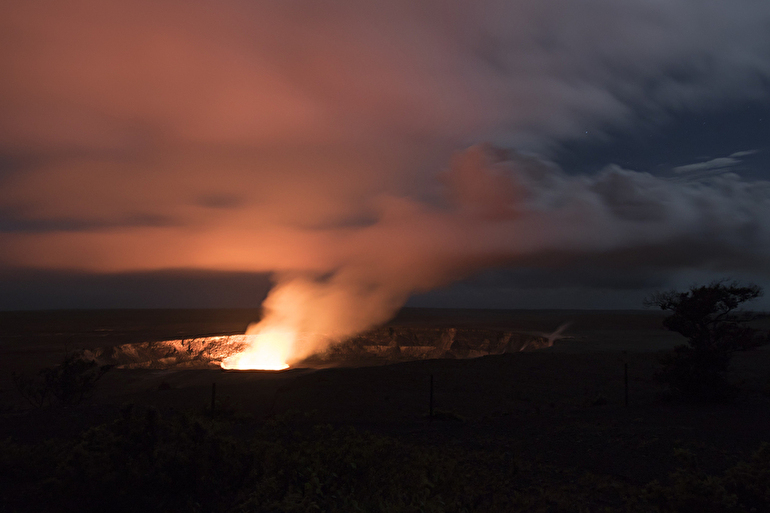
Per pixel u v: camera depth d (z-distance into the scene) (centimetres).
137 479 621
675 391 2247
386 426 1759
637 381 2908
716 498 678
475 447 1430
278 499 666
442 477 924
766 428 1543
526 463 1230
